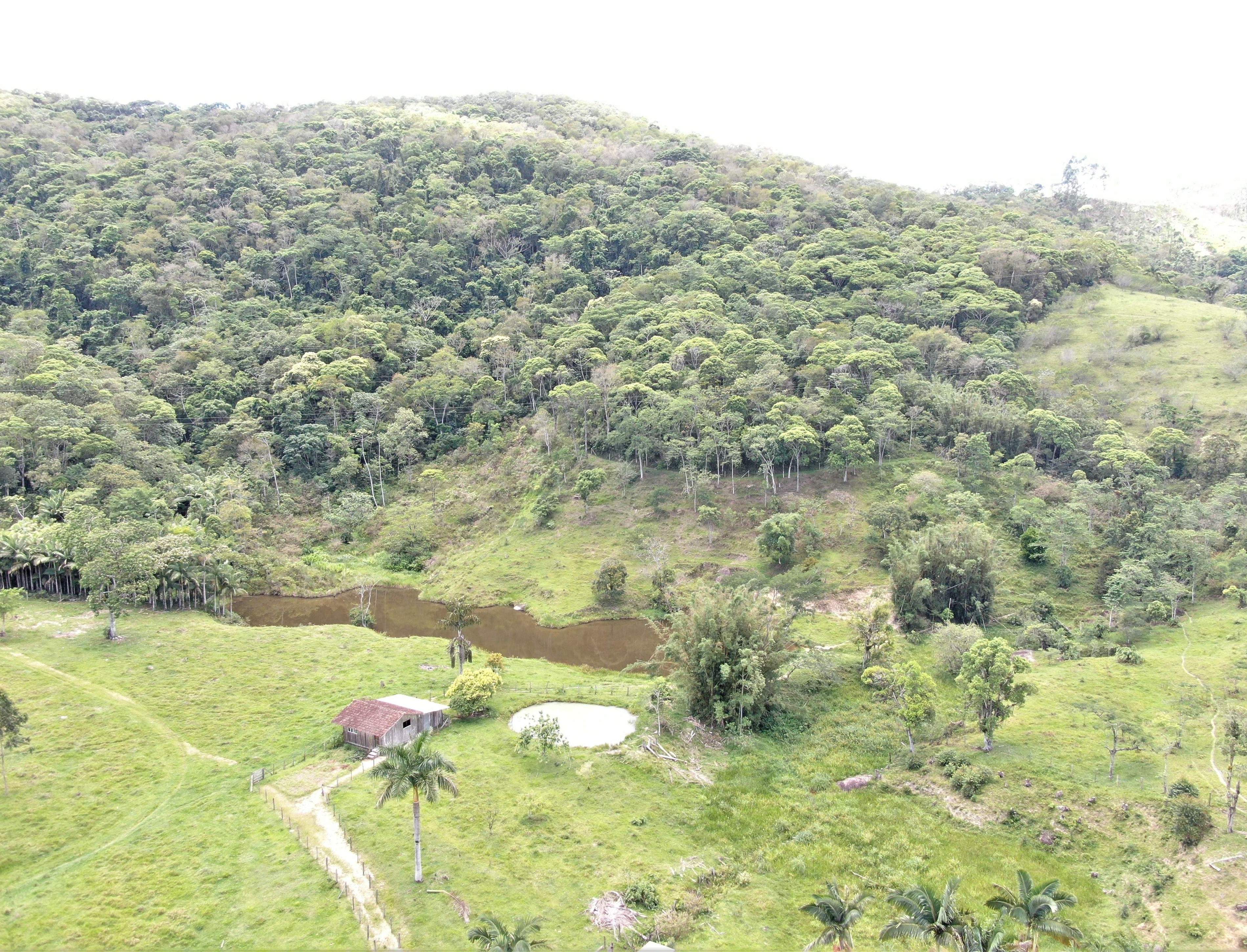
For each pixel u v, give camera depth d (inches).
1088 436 4365.2
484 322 6186.0
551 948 1576.0
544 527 4456.2
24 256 6289.4
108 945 1566.2
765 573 3782.0
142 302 6058.1
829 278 6077.8
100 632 3181.6
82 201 6830.7
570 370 5305.1
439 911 1657.2
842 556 3774.6
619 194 7706.7
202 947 1560.0
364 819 1979.6
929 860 1900.8
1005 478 4097.0
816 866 1900.8
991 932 1279.5
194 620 3430.1
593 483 4466.0
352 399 5334.6
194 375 5369.1
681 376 4921.3
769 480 4350.4
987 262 6107.3
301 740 2439.7
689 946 1608.0
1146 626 3065.9
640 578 3924.7
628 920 1672.0
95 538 3270.2
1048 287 6043.3
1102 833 1879.9
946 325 5546.3
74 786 2156.7
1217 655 2704.2
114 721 2498.8
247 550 4252.0
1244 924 1534.2
